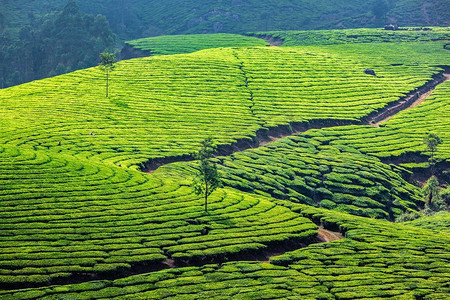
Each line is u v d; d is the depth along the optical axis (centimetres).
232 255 7100
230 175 10756
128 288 5956
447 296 6147
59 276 6038
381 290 6284
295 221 8375
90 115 12950
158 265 6700
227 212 8406
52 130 11656
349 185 11294
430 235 8388
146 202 8325
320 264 7006
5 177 8319
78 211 7656
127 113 13412
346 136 13588
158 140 12150
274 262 7012
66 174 8819
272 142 12988
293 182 11069
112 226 7350
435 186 11319
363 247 7575
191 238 7275
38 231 6906
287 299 5950
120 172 9438
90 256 6456
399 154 12800
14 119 12012
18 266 6047
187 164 11162
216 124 13462
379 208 10838
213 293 5981
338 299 6106
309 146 12862
